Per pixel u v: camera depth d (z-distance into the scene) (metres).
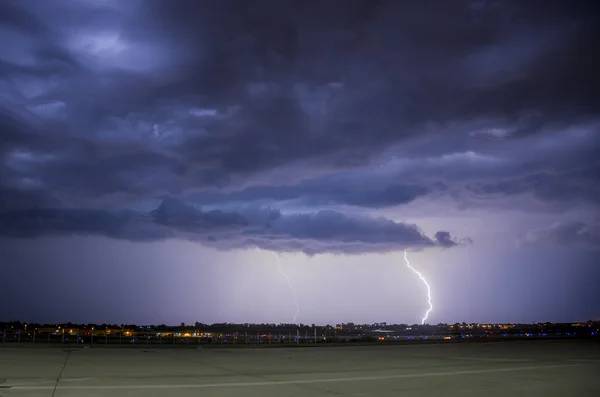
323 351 36.72
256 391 14.99
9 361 22.73
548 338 62.00
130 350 34.94
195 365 23.11
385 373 20.30
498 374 20.06
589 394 14.88
